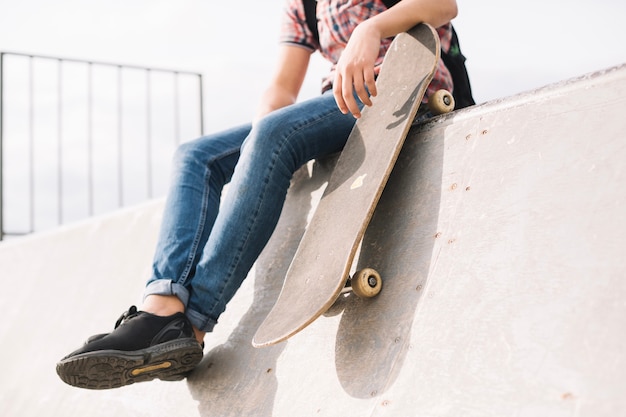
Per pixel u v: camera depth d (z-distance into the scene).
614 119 0.92
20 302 2.46
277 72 1.54
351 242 1.06
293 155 1.28
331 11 1.41
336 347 1.11
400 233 1.14
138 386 1.55
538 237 0.92
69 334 2.07
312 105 1.30
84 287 2.19
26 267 2.60
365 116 1.27
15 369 2.17
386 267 1.12
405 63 1.24
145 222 2.15
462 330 0.93
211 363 1.37
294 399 1.12
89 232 2.40
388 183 1.22
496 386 0.84
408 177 1.19
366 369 1.03
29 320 2.33
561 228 0.90
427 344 0.96
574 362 0.79
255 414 1.17
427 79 1.16
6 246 2.81
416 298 1.03
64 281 2.32
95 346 1.18
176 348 1.23
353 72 1.17
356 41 1.19
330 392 1.06
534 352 0.83
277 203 1.28
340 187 1.21
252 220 1.26
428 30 1.20
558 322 0.83
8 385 2.12
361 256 1.18
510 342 0.86
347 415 1.00
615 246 0.83
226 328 1.41
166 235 1.30
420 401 0.91
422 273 1.05
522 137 1.04
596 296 0.82
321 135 1.30
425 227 1.10
